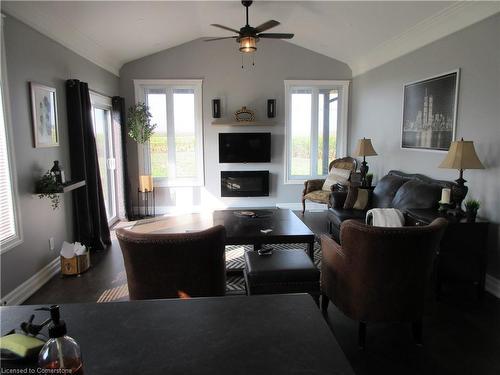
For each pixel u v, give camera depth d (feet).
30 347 2.93
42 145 12.09
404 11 13.66
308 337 3.28
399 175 16.33
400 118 17.15
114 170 20.77
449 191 11.57
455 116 12.94
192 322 3.54
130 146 22.40
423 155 15.17
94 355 3.02
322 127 23.40
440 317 9.71
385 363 7.74
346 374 2.78
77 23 13.75
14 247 10.52
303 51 22.57
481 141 11.74
